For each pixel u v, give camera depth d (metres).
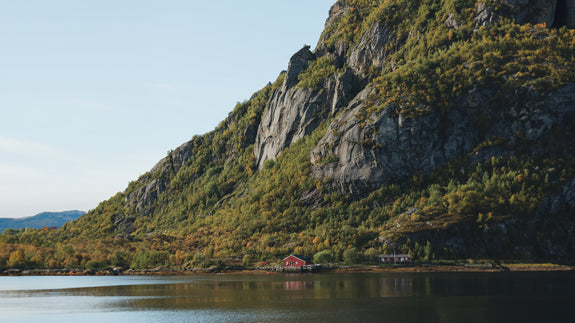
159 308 115.38
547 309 102.38
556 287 136.75
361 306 110.06
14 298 141.50
